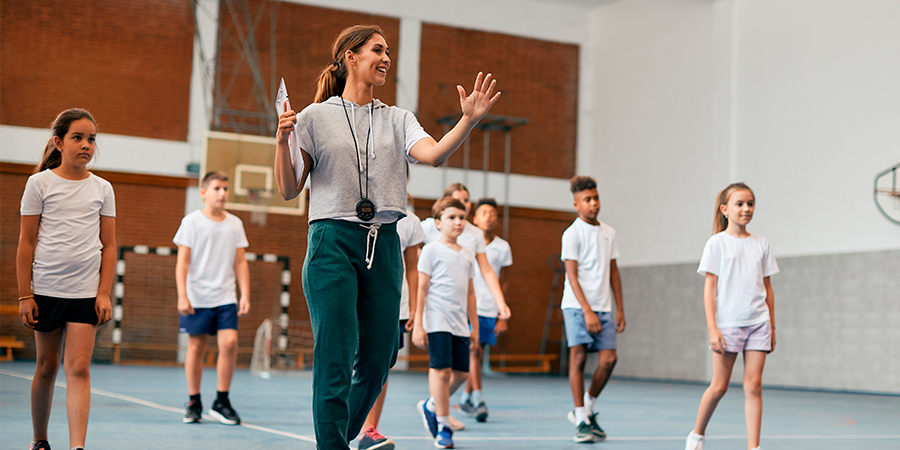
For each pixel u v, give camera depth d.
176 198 11.08
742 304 3.24
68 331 2.63
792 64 9.79
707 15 11.03
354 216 2.03
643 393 8.08
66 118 2.71
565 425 4.69
